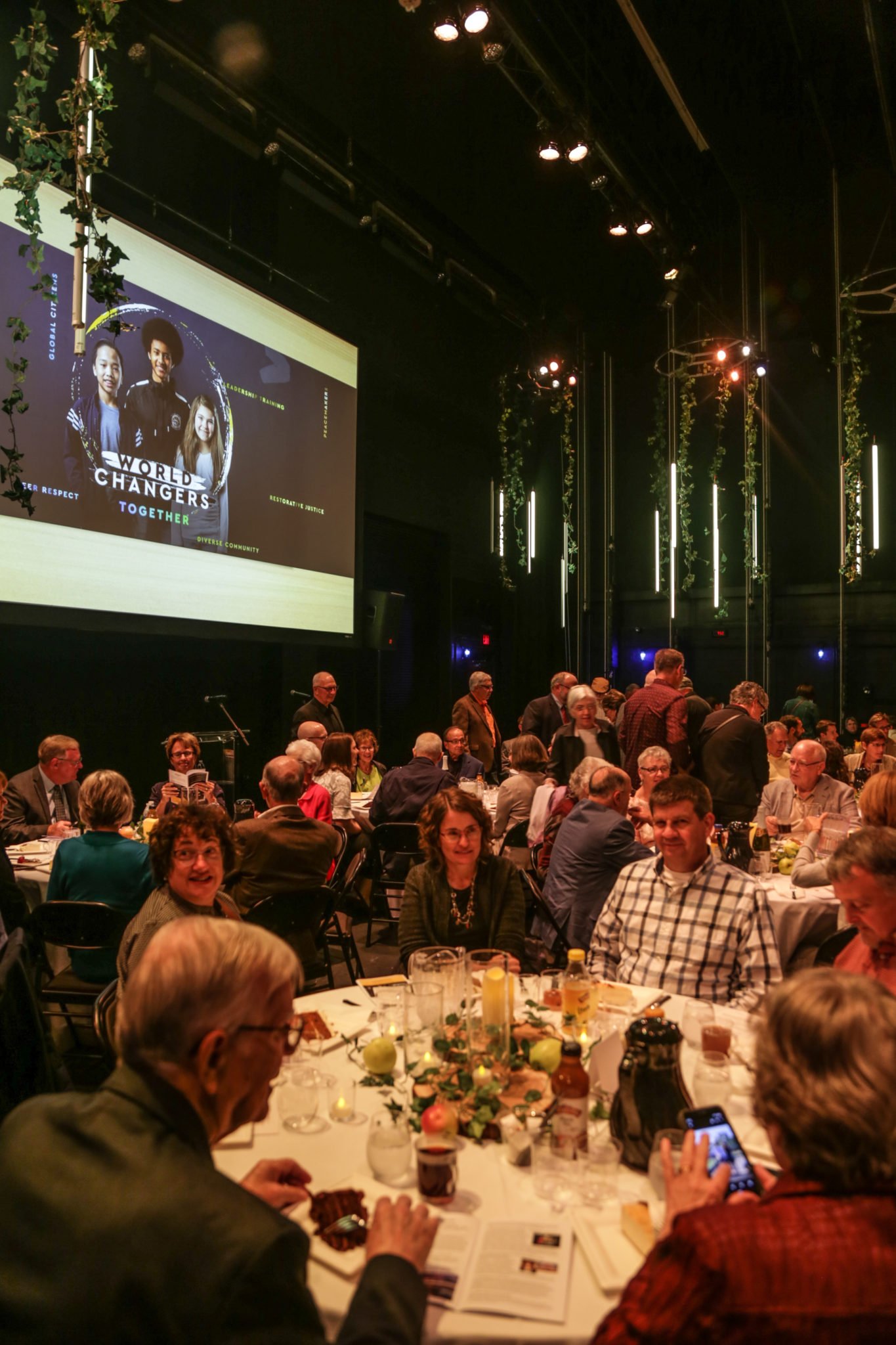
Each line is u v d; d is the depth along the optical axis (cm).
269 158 712
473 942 261
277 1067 110
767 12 571
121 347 587
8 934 301
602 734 566
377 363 926
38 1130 100
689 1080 166
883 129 678
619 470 1314
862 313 977
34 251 387
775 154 731
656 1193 128
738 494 1252
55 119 575
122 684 700
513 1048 172
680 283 930
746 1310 80
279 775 353
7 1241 93
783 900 321
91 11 379
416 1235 111
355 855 459
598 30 663
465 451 1072
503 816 477
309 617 755
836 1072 89
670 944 235
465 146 744
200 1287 86
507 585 1096
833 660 1189
